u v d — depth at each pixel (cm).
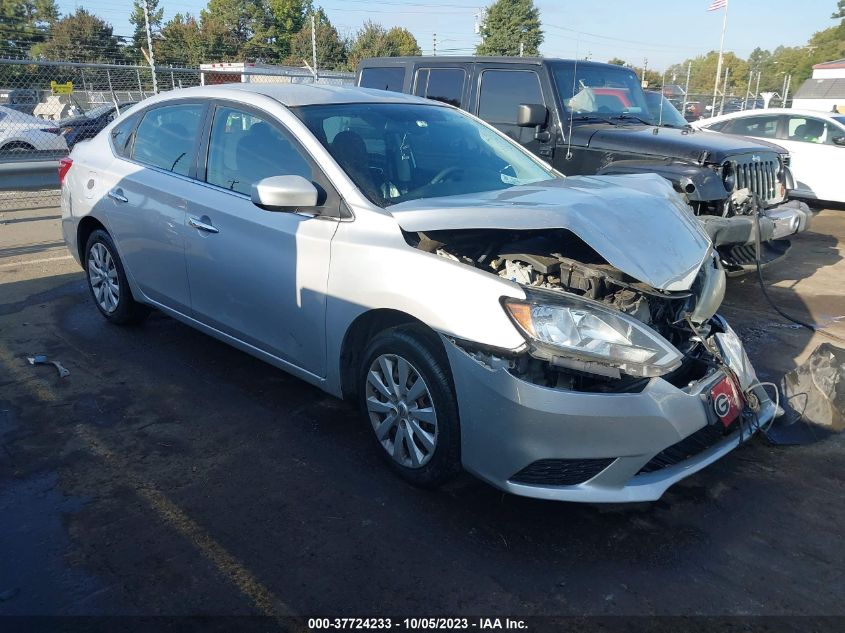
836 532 303
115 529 298
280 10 5925
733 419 311
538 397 273
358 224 335
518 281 307
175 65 4562
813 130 1095
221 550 286
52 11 4462
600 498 280
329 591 264
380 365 332
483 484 335
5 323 541
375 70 822
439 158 400
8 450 359
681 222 343
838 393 388
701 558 285
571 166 674
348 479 338
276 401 418
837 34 7075
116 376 449
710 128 1200
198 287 424
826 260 791
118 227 481
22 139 1280
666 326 330
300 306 359
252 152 396
